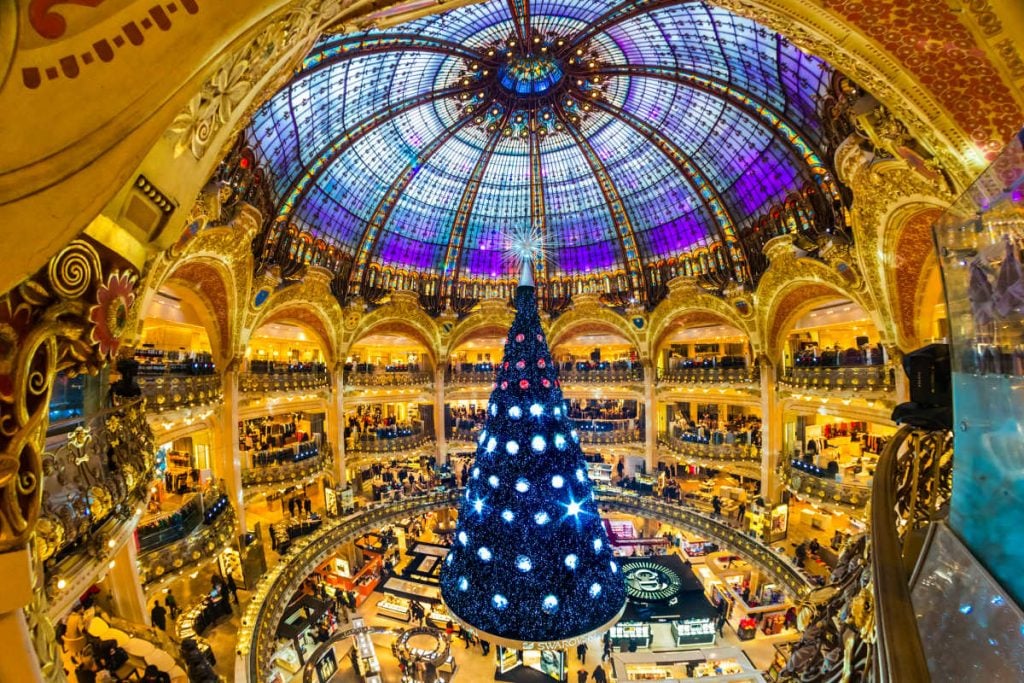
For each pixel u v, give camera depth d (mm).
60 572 6262
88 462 6879
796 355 23891
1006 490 1847
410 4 7035
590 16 20328
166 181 3119
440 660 16125
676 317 29594
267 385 22656
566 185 29938
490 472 9516
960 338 2398
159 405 15555
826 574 18547
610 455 34469
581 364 33656
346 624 20328
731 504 26047
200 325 20266
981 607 1835
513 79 24922
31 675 2551
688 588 19359
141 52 2244
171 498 18484
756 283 25156
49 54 2041
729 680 15180
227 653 14688
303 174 22234
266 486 22078
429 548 24016
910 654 1845
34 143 2033
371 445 29312
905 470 4055
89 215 2203
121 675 7828
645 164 27203
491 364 35594
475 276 33469
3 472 2457
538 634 8867
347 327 27859
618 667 16125
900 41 6965
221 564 17922
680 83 21500
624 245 30859
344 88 20203
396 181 27078
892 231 14680
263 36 3510
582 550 9258
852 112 10391
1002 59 6426
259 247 21500
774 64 17406
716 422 31844
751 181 23516
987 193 2041
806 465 20781
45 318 2609
